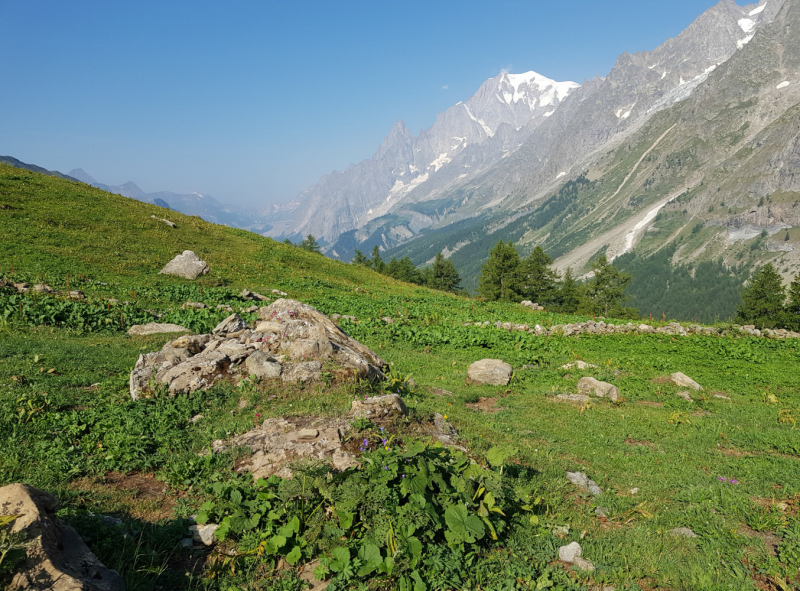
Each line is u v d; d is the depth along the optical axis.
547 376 20.73
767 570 6.94
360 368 13.30
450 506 6.68
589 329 32.19
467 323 32.44
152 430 9.54
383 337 25.53
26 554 4.17
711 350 27.72
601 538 7.62
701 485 10.28
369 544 5.93
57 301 19.97
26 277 24.17
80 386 11.95
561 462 11.10
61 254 29.73
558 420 14.70
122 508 6.73
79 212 38.53
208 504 6.66
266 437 9.05
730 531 8.16
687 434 13.98
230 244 45.50
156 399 11.03
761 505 9.38
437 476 7.10
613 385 18.12
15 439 8.27
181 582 5.37
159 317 21.55
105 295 24.25
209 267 34.34
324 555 6.00
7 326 16.78
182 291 28.28
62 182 45.38
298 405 10.93
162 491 7.48
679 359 25.06
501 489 7.41
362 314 31.70
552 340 28.39
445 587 5.68
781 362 25.62
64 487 6.97
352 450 8.52
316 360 13.20
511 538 7.10
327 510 6.82
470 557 6.25
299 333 14.30
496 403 16.36
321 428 9.15
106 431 9.16
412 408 11.26
